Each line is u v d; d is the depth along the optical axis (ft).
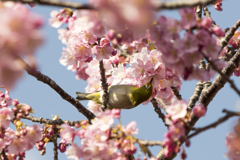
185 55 15.94
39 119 25.49
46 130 26.58
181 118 16.31
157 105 28.40
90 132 17.66
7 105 23.85
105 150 17.67
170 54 15.92
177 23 16.07
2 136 20.66
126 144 17.15
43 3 13.69
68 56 26.23
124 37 16.81
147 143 17.08
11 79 12.98
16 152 21.26
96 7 13.01
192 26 15.81
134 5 12.39
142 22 12.60
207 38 15.57
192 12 15.67
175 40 15.62
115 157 17.79
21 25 11.97
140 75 24.90
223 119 15.70
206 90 26.71
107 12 12.67
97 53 24.62
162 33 15.93
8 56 12.31
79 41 24.27
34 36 11.99
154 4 12.41
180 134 15.79
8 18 11.93
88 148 17.60
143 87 28.71
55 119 26.96
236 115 15.53
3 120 20.80
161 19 15.74
